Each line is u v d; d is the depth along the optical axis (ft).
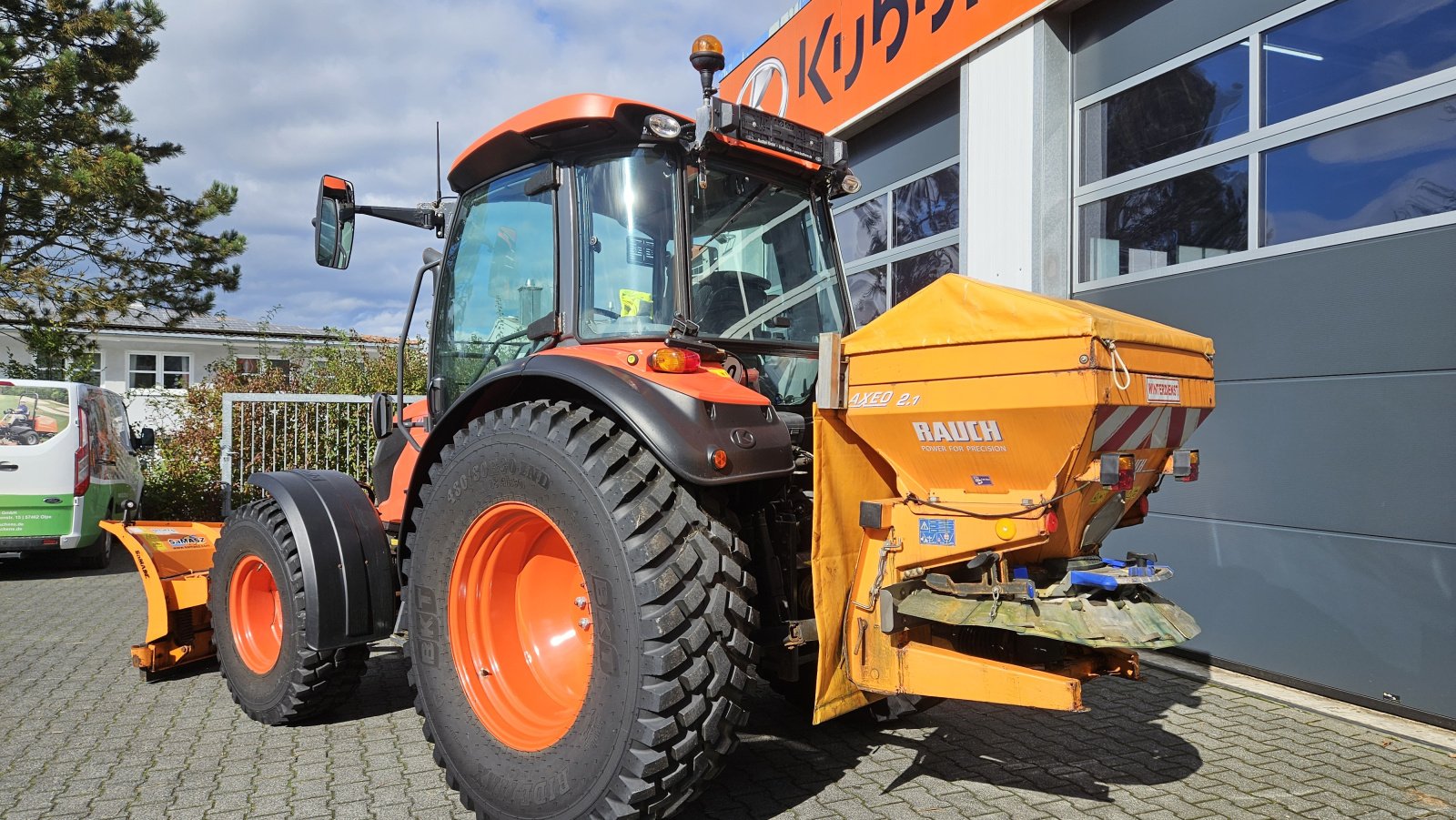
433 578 10.04
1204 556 15.79
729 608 8.38
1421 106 12.96
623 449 8.65
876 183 25.43
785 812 9.71
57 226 45.91
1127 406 8.15
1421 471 12.80
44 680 15.14
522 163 11.10
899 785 10.47
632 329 10.10
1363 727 12.66
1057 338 7.95
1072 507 8.60
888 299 25.07
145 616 21.06
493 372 10.14
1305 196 14.53
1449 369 12.51
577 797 8.41
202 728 12.62
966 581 9.12
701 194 10.64
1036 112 18.92
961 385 8.52
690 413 8.70
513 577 10.18
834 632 9.35
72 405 27.22
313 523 12.04
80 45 47.06
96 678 15.26
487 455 9.50
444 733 9.76
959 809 9.80
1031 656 9.53
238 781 10.65
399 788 10.44
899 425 9.05
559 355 9.64
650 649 8.11
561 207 10.48
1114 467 8.05
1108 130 18.42
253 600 13.35
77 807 9.89
